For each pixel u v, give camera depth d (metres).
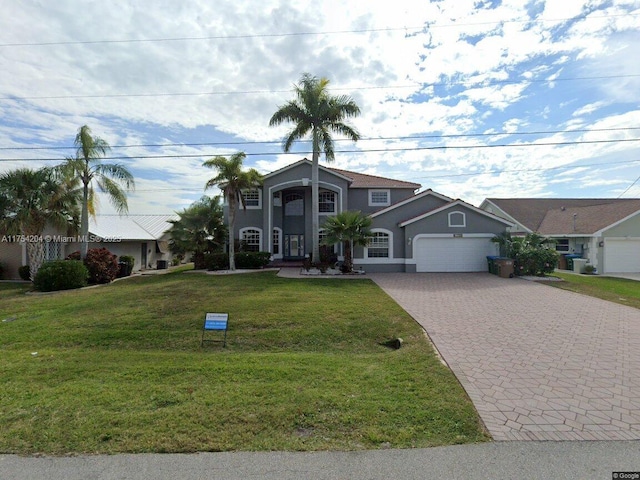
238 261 21.19
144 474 3.12
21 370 5.89
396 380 5.18
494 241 18.44
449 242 19.59
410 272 19.48
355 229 18.33
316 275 17.97
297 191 26.05
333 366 5.89
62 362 6.30
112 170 17.48
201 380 5.28
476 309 9.97
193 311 9.99
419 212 20.30
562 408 4.29
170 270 25.62
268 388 4.89
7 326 9.03
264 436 3.70
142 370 5.75
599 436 3.70
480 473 3.09
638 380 5.15
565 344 6.84
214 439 3.64
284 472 3.12
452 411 4.19
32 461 3.34
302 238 25.91
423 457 3.32
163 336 8.18
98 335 8.23
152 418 4.07
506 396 4.61
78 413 4.23
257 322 8.90
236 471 3.14
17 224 16.67
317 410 4.21
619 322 8.53
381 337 8.05
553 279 16.27
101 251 18.30
